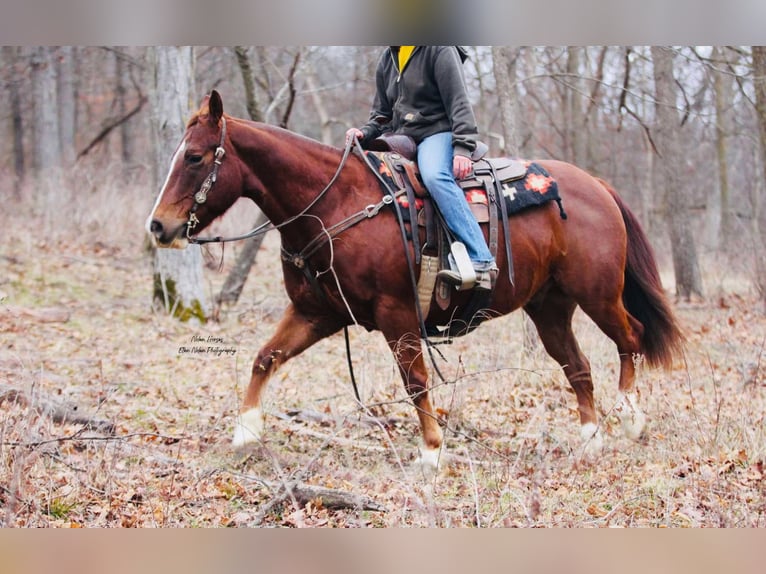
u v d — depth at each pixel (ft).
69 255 45.03
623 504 14.24
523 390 21.99
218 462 16.22
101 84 76.59
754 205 50.78
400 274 16.21
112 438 14.53
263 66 45.14
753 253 41.11
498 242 17.22
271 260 47.37
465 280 15.97
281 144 16.07
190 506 14.16
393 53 17.24
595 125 58.44
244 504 14.46
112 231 50.78
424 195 16.57
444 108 16.97
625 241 19.04
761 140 34.83
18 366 21.33
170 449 17.02
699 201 64.90
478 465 16.48
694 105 44.86
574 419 20.24
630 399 18.13
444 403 20.22
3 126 74.18
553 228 18.08
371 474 15.76
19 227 48.78
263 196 16.16
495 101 58.34
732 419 18.15
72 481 14.47
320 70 65.10
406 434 19.04
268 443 17.54
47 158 59.06
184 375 24.43
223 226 46.73
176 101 34.17
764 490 14.97
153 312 34.30
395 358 16.40
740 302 38.14
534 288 18.12
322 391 22.52
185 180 15.44
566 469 16.25
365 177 16.52
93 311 34.32
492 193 17.24
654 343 19.57
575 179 18.85
